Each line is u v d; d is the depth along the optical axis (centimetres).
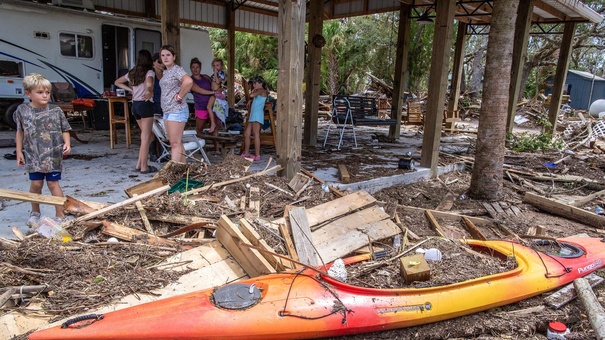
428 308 269
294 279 270
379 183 632
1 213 401
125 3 1210
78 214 379
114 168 605
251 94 675
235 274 316
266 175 515
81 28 1059
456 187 698
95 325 218
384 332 265
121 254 324
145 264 319
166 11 639
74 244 325
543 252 364
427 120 720
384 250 361
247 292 253
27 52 984
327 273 282
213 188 459
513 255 346
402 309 263
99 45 1099
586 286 314
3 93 959
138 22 1159
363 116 958
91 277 292
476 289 290
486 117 612
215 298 245
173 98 512
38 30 992
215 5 1330
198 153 736
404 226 475
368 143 1028
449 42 675
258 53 2834
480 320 290
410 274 289
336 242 374
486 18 1415
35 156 365
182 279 303
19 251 295
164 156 645
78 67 1073
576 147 1141
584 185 731
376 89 2308
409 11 1064
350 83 2695
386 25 2620
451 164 811
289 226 381
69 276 288
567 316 302
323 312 247
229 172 503
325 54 2536
